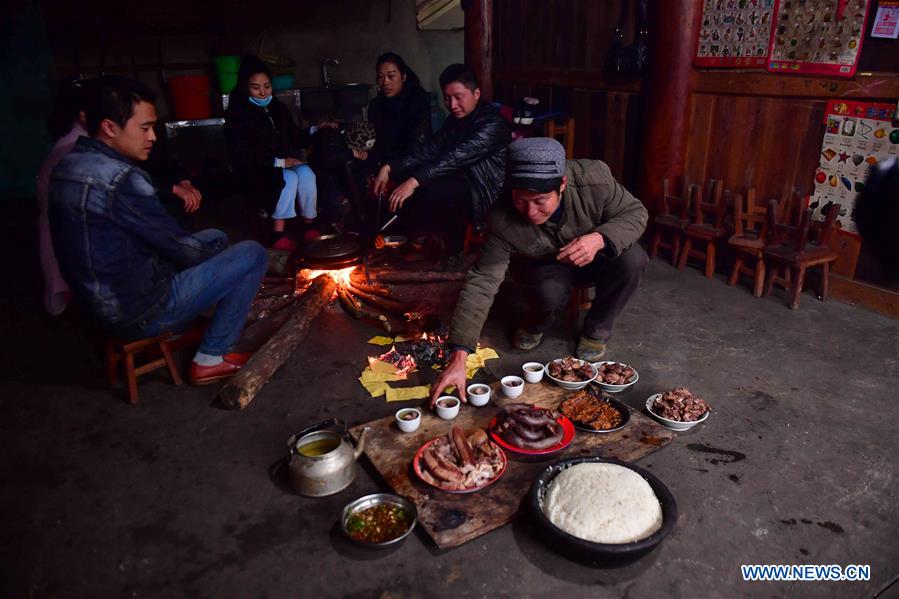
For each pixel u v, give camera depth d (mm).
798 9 4711
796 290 4777
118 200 3131
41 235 3861
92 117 3115
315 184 6312
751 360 4062
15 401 3729
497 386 3559
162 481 3031
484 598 2354
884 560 2518
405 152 5980
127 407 3646
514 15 7719
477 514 2637
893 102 4297
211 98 8695
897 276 4586
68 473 3104
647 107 5887
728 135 5469
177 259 3428
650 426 3197
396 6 9883
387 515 2637
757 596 2354
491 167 5402
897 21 4156
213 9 8758
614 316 3996
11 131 6359
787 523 2701
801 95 4840
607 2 6363
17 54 6219
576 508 2516
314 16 9398
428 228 5984
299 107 9039
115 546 2648
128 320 3395
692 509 2773
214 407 3635
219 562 2549
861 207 4652
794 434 3303
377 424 3244
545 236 3676
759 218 5180
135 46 8406
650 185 5980
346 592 2395
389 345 4336
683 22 5430
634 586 2398
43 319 4867
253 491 2945
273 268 5258
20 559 2594
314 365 4074
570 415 3268
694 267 5734
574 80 6934
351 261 4848
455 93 5281
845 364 3998
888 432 3314
